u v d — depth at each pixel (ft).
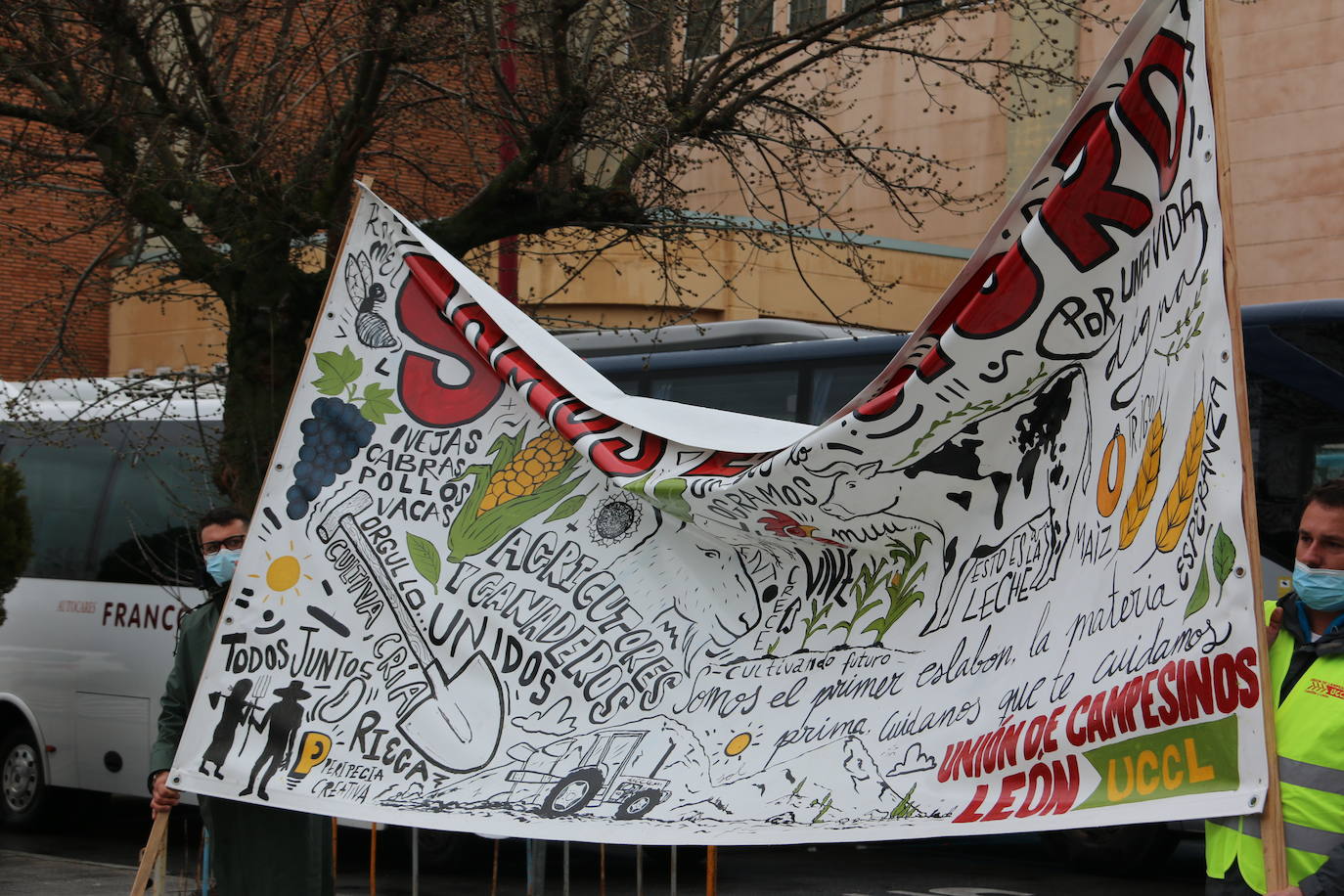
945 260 69.67
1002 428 13.47
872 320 66.85
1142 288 12.27
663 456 16.94
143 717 40.11
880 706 14.40
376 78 28.94
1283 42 69.77
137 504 41.01
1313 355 31.24
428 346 18.57
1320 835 12.23
